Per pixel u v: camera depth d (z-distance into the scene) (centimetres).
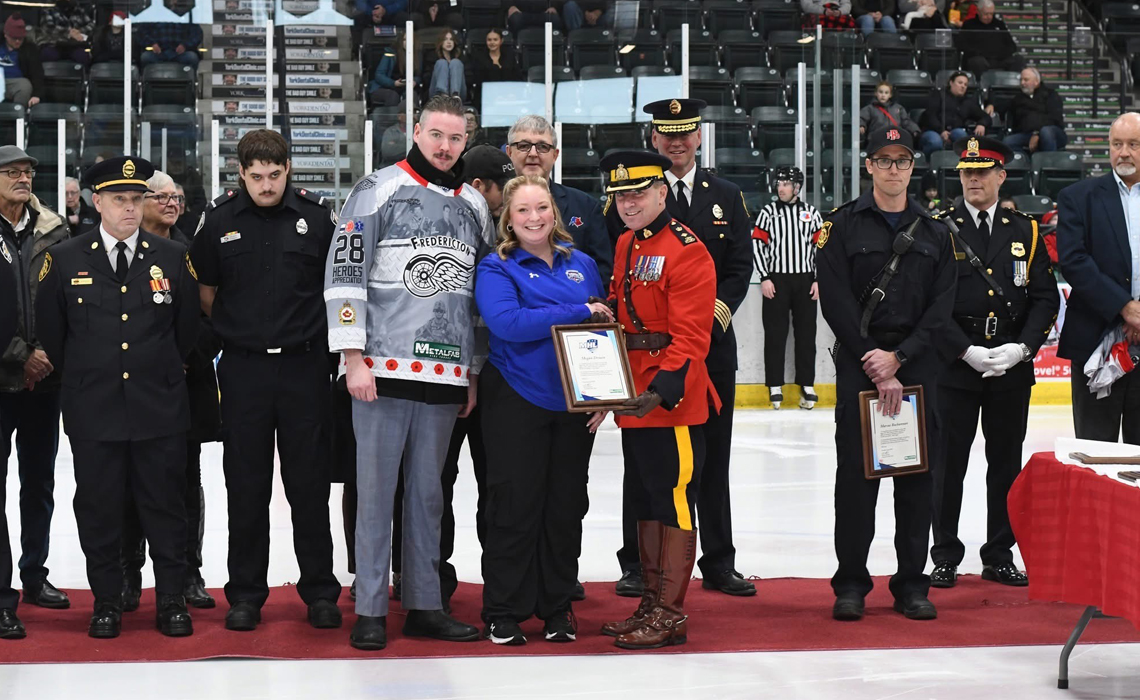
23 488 528
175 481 484
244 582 491
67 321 482
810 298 1304
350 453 526
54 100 1348
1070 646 415
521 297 464
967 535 698
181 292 485
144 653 450
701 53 1369
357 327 455
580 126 1328
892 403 501
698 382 465
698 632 486
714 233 547
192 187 1240
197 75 1423
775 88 1345
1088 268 549
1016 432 575
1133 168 548
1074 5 1841
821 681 421
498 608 467
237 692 406
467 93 1347
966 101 1357
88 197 1230
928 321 505
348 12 1434
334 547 668
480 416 481
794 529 705
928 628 491
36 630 484
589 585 570
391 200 462
